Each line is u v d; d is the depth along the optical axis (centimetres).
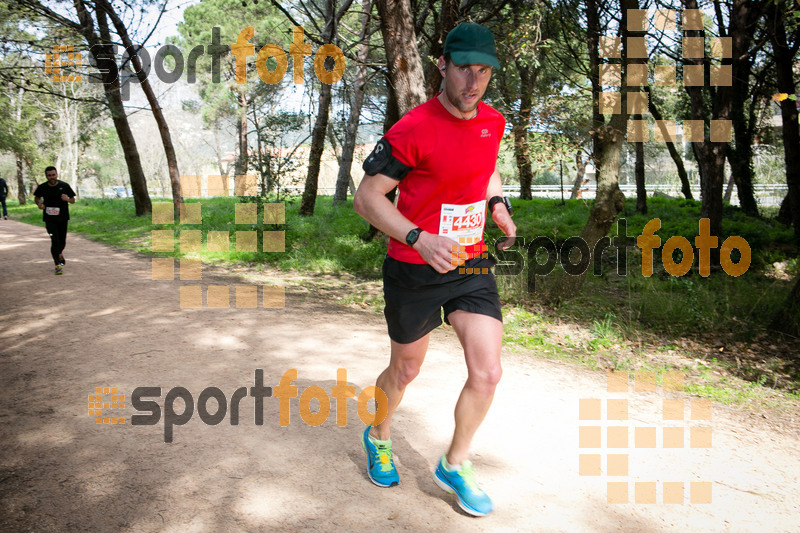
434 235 229
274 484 280
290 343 522
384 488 281
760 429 407
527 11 884
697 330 708
